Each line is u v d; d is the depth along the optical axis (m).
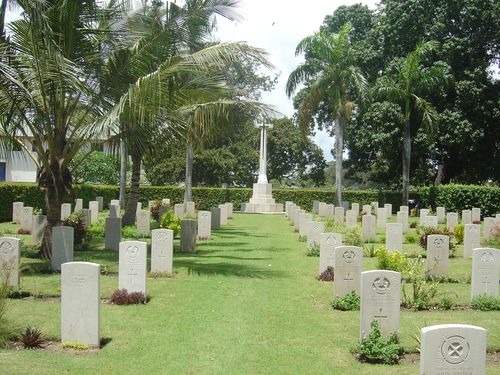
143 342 8.82
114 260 16.14
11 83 14.52
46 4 14.26
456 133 39.09
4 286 9.39
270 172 59.97
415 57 34.28
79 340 8.53
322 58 34.22
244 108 20.42
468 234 18.41
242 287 13.05
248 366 7.82
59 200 16.28
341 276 11.66
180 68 15.05
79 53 15.62
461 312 10.98
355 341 9.04
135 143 17.03
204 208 48.09
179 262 16.53
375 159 47.59
